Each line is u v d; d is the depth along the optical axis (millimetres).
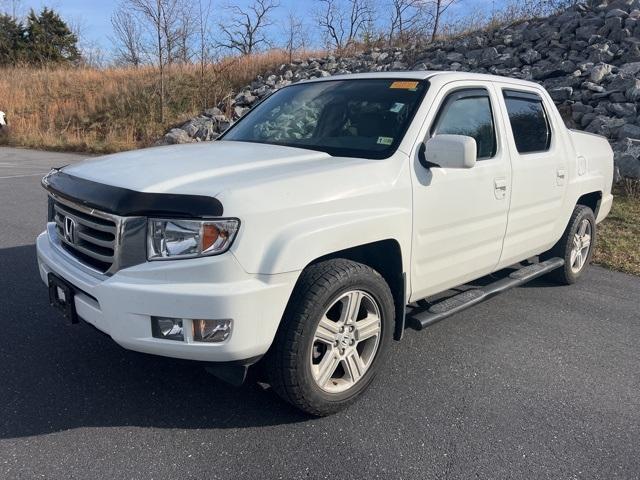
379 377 3773
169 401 3371
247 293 2729
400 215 3383
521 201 4508
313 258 2941
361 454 2959
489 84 4402
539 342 4414
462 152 3322
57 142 18703
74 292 3137
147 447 2939
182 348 2773
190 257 2727
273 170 3143
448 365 3980
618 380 3863
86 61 35031
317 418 3266
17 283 5129
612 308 5184
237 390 3521
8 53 43219
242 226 2732
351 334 3277
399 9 22375
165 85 21562
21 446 2898
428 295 3941
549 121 5066
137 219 2773
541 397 3602
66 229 3238
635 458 3016
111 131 19672
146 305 2740
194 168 3096
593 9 15562
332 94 4246
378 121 3777
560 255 5484
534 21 17031
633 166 9297
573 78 12586
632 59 12852
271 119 4367
